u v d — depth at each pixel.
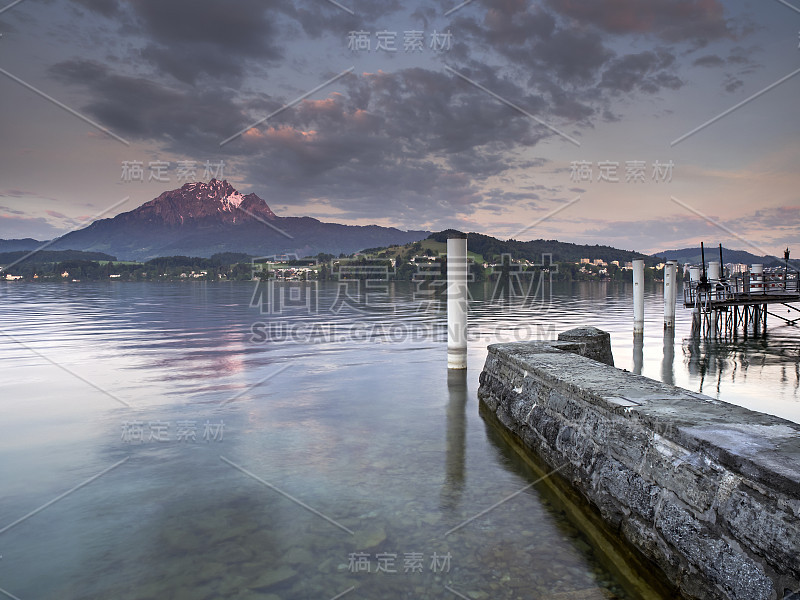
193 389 8.39
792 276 20.78
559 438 4.61
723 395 8.50
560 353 6.45
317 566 3.10
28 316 22.94
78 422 6.46
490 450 5.35
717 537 2.55
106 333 16.52
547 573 3.03
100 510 3.93
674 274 18.94
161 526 3.65
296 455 5.19
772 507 2.25
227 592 2.83
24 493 4.29
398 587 2.87
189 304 31.69
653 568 3.02
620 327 19.42
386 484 4.43
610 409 3.77
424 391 8.23
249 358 11.55
